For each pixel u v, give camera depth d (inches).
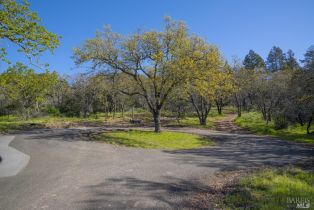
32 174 450.6
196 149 834.2
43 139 956.6
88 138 992.2
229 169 509.7
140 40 1123.3
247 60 3922.2
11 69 722.2
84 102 2436.0
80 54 1100.5
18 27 525.7
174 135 1129.4
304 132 1414.9
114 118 2290.8
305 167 533.6
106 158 614.9
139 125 1850.4
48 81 1017.5
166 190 363.9
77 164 538.3
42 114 2300.7
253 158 653.9
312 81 1302.9
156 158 629.0
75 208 295.4
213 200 323.0
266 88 1973.4
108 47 1125.1
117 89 1250.6
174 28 1115.9
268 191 342.6
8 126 1381.6
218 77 1115.3
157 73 1168.2
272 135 1354.6
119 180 412.5
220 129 1697.8
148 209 293.3
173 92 1307.8
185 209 293.7
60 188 368.8
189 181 413.7
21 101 1930.4
